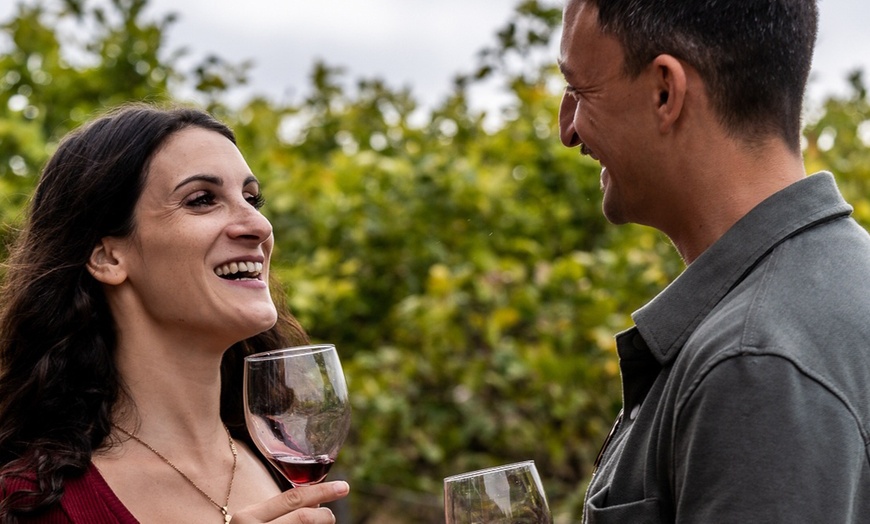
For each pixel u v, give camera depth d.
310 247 5.00
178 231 2.10
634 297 4.52
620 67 1.75
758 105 1.69
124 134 2.16
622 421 1.87
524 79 5.57
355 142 5.94
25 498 2.02
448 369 4.68
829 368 1.53
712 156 1.71
